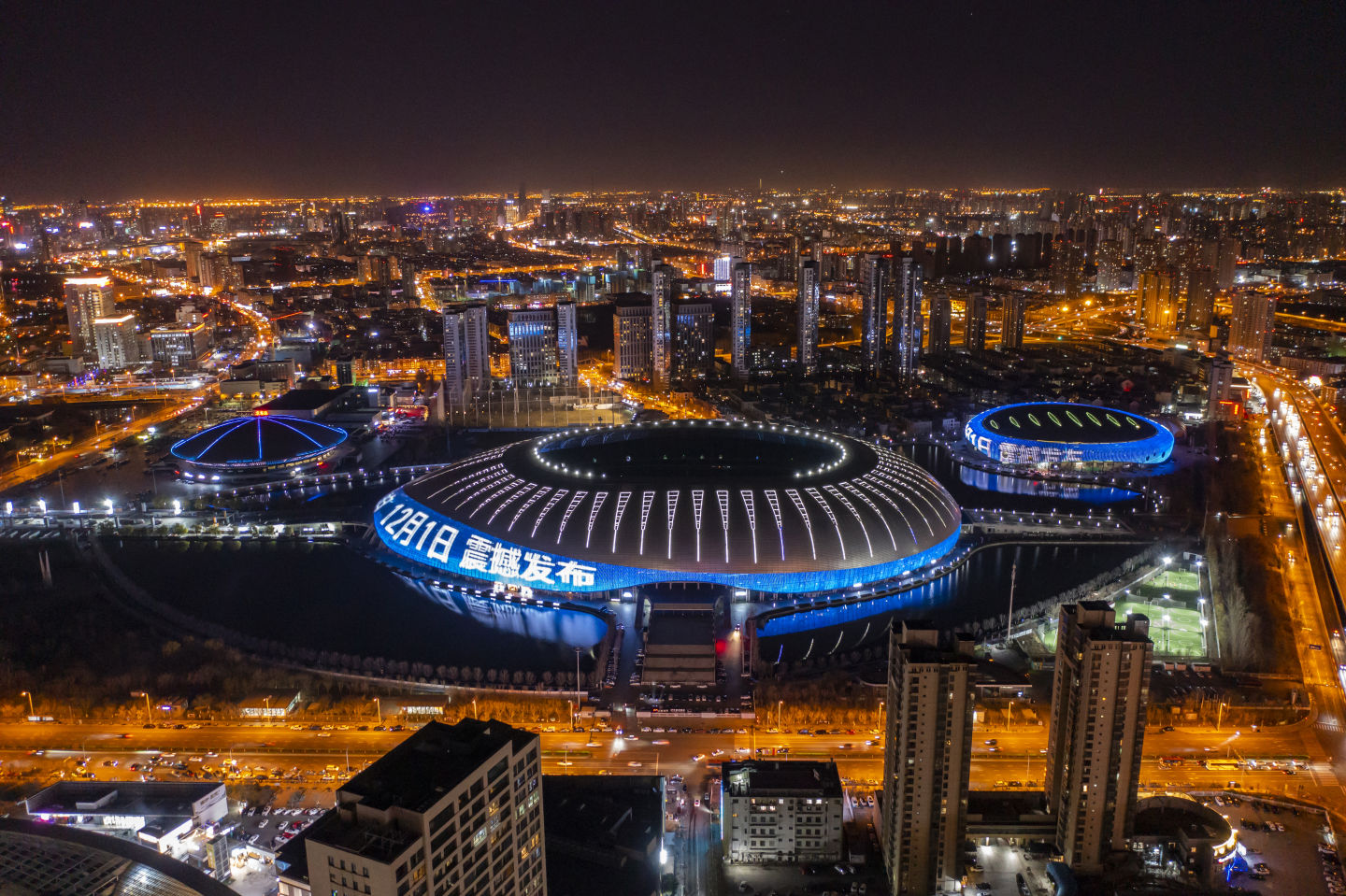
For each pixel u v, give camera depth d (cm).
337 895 13725
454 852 14375
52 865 17250
